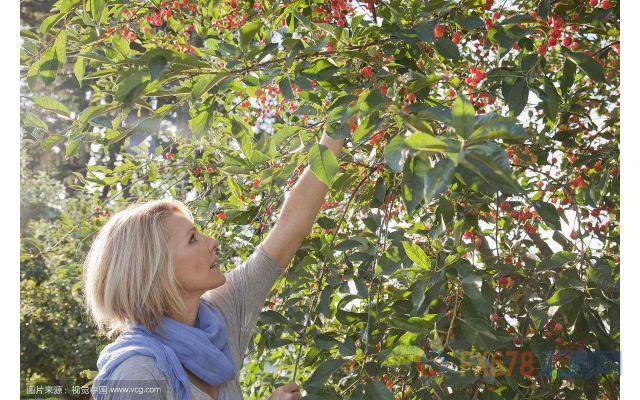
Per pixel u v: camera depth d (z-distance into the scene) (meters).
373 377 1.32
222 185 2.18
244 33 1.23
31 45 1.48
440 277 1.29
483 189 1.11
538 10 1.48
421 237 1.78
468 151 0.78
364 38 1.52
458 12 1.56
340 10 1.78
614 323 1.48
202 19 2.29
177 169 2.34
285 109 2.28
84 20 1.45
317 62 1.39
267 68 1.34
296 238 1.48
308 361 1.66
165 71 1.18
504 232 1.99
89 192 2.41
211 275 1.29
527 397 1.55
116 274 1.24
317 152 1.02
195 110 1.46
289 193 1.50
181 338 1.22
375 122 1.10
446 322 1.34
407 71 1.55
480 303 1.28
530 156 1.78
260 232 1.86
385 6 1.58
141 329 1.24
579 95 2.04
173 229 1.29
